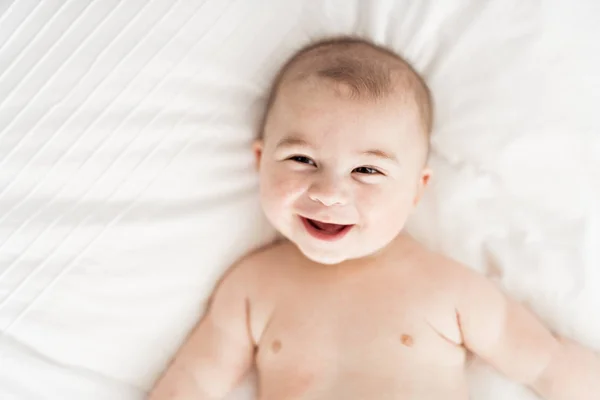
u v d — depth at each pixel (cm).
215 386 97
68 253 93
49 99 90
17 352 93
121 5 90
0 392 93
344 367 89
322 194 83
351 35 97
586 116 93
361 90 85
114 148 93
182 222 96
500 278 99
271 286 97
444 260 96
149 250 96
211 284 101
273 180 89
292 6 96
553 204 96
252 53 96
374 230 88
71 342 95
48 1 89
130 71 92
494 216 99
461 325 94
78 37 90
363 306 92
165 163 95
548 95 94
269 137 91
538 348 92
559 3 90
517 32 93
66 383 96
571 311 96
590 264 95
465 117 97
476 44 95
